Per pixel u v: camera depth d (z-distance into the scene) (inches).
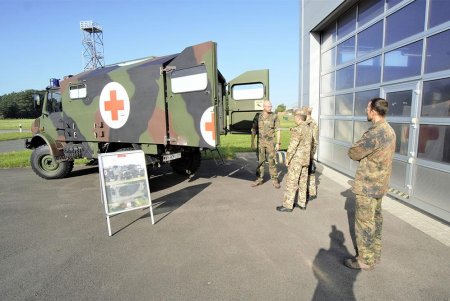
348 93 275.7
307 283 107.7
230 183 255.4
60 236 153.3
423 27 175.8
